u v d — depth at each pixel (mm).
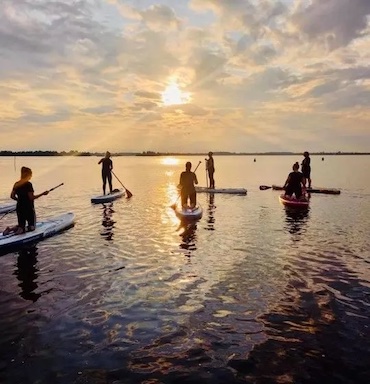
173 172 58188
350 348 4871
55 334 5277
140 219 14398
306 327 5441
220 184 33281
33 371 4418
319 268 8039
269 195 22906
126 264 8453
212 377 4316
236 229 12336
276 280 7340
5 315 5859
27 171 10789
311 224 13133
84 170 64250
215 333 5309
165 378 4301
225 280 7375
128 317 5809
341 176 44438
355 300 6344
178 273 7816
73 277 7605
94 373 4387
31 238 10570
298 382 4215
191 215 14469
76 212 16328
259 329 5402
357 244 10117
